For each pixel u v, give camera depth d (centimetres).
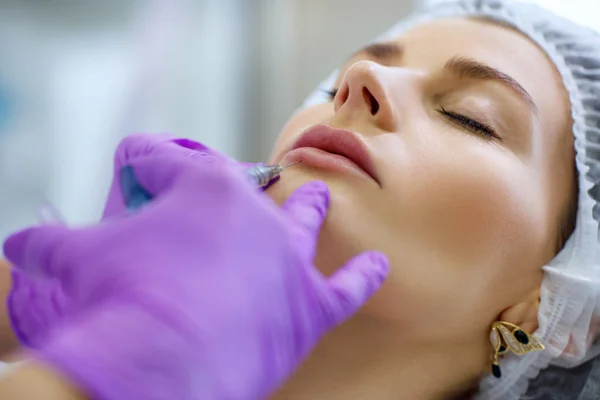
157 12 183
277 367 48
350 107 78
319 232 69
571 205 91
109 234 47
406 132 76
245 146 204
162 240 45
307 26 205
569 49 98
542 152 88
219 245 46
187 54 187
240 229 47
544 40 97
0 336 97
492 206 76
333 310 55
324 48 205
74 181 180
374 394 81
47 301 65
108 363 37
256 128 205
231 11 194
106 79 181
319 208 65
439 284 74
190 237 46
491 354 89
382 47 98
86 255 46
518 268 84
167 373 38
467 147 78
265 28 203
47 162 177
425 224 72
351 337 76
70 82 179
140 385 37
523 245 82
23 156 174
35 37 174
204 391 40
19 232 53
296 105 208
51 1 174
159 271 43
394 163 72
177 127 188
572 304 86
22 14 172
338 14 202
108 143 181
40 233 50
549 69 94
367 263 61
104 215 75
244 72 200
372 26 198
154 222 46
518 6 107
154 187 64
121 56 182
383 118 75
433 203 73
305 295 53
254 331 46
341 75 106
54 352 36
